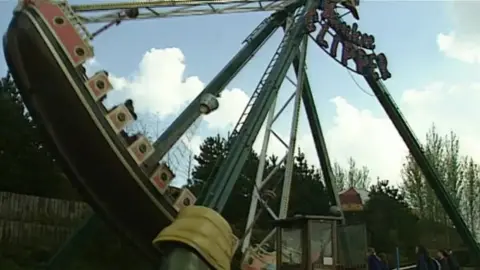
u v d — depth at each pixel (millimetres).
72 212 45750
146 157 24969
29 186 47344
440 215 70688
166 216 25750
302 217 23031
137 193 25484
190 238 11484
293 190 66125
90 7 25719
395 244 65125
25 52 22625
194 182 63000
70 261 28984
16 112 48719
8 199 42406
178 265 11141
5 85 52312
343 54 40438
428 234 67312
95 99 23391
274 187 39219
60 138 25359
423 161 43719
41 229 42688
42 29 22156
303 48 36812
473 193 74875
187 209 12602
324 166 40781
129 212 27250
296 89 35688
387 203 69438
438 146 77938
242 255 27047
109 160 24609
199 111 29375
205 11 31078
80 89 23000
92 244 41031
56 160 26781
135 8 27297
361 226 24906
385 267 28188
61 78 22781
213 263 11531
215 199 26469
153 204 25516
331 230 23156
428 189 73562
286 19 36812
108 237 41969
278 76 32688
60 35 22688
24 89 24078
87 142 24547
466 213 74250
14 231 41250
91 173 26172
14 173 46156
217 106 28859
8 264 36719
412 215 70312
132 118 24828
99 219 29766
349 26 40562
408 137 43219
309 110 40719
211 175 28344
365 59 41344
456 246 63781
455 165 76188
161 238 11719
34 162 47938
